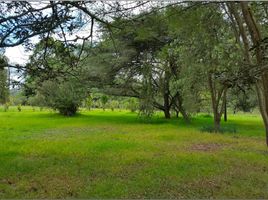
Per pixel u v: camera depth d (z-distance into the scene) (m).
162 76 32.62
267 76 11.55
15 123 30.77
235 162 12.28
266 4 12.91
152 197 8.25
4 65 9.99
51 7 8.85
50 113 45.72
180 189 8.85
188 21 11.78
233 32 16.95
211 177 10.01
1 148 15.38
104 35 13.09
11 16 8.98
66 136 20.97
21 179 9.80
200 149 15.69
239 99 34.72
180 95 30.89
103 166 11.34
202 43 18.11
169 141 18.56
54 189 8.83
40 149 15.04
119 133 22.86
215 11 13.27
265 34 14.84
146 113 33.28
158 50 27.16
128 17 10.11
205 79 25.20
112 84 32.09
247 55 11.20
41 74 10.64
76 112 43.50
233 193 8.55
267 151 15.20
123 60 28.59
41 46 9.98
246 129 27.56
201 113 51.00
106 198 8.17
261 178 9.98
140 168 11.04
